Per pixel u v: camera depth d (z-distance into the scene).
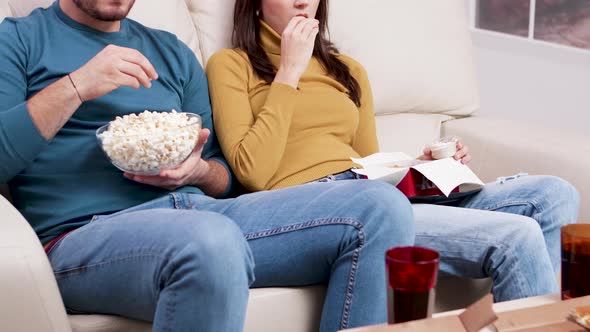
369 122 2.03
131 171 1.46
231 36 1.97
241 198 1.54
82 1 1.56
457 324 0.94
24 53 1.55
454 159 1.77
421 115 2.30
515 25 3.10
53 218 1.49
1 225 1.24
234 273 1.26
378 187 1.44
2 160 1.41
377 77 2.18
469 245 1.56
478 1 3.11
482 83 3.14
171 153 1.44
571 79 3.05
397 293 0.95
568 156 1.91
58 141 1.53
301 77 1.92
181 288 1.24
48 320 1.22
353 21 2.15
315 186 1.50
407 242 1.42
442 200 1.80
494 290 1.56
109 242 1.32
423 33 2.27
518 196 1.73
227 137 1.76
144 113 1.48
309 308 1.49
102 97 1.58
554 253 1.72
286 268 1.46
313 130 1.88
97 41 1.63
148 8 1.85
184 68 1.76
